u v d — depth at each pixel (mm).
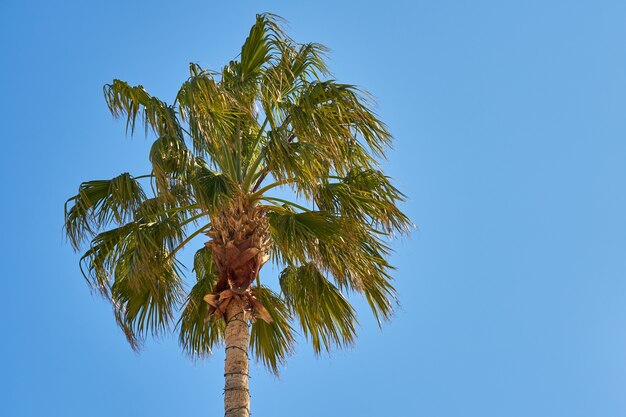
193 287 13703
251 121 13133
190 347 13547
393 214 12227
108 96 12156
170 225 12266
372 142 12242
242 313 11992
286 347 13586
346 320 13180
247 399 11523
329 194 12219
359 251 12289
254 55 12875
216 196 11555
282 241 12062
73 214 12117
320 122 11977
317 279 13266
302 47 12859
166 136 11828
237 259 12047
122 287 12898
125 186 12062
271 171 11812
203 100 11859
